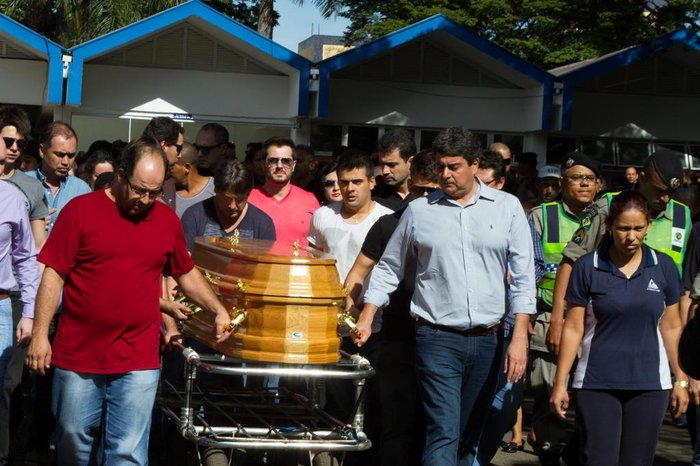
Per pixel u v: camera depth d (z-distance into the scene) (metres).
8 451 7.01
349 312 6.65
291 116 20.86
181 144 8.05
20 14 31.50
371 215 7.46
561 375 5.93
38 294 5.59
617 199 5.82
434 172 7.06
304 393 7.13
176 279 5.90
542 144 22.33
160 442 7.61
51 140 7.65
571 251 6.58
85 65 20.53
